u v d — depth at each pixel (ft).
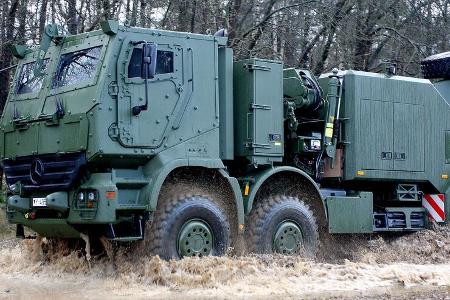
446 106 49.44
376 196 48.52
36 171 37.01
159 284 33.78
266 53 69.00
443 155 49.14
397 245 46.68
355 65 77.25
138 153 35.70
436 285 36.24
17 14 65.10
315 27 73.05
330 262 42.83
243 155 40.60
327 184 46.26
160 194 36.88
